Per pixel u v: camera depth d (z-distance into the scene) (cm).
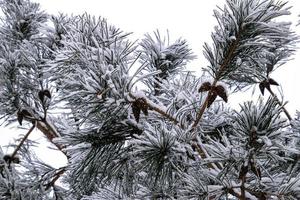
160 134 162
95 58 165
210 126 196
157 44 225
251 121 154
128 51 172
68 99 166
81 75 166
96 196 201
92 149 171
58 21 231
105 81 162
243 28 159
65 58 167
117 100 162
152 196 186
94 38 167
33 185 210
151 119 180
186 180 169
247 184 171
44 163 219
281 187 167
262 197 168
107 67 163
